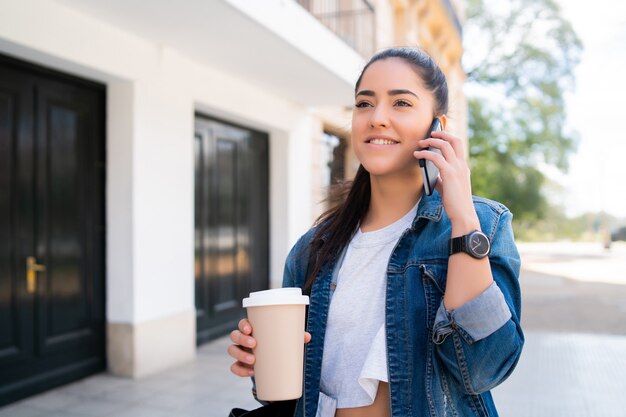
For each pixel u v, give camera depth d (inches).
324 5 326.0
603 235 1332.4
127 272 184.9
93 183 184.1
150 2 158.6
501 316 39.6
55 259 169.8
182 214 207.2
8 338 155.6
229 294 260.4
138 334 185.6
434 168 44.2
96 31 170.6
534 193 1068.5
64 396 165.8
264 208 294.0
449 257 41.1
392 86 47.6
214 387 178.9
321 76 244.4
